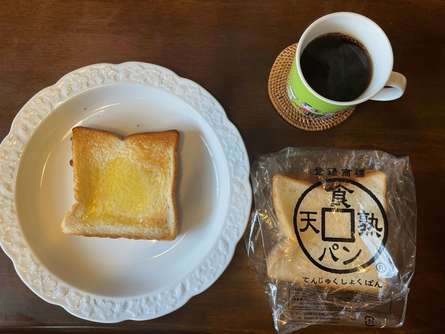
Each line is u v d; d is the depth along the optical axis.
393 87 0.31
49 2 0.36
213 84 0.36
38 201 0.36
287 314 0.34
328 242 0.34
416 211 0.35
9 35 0.36
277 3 0.37
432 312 0.34
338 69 0.32
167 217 0.35
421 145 0.36
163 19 0.36
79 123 0.36
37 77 0.36
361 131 0.36
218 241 0.34
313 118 0.36
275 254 0.35
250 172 0.36
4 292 0.34
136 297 0.34
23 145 0.35
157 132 0.36
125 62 0.35
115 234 0.35
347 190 0.35
